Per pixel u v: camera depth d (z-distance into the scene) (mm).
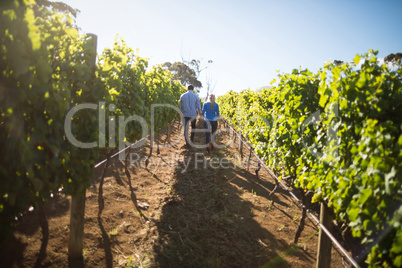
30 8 1716
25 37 1594
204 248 3205
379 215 1663
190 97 8227
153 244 3258
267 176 6391
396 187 1572
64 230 3254
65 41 2314
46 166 2117
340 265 3107
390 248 1485
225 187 5227
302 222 3479
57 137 2121
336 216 2193
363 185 1785
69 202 3922
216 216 3977
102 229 3455
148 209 4184
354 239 2357
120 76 3930
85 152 2393
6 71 1710
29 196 1989
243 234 3580
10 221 2004
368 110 2008
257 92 6965
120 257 2986
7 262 2539
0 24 1562
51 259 2719
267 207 4520
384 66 2070
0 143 1701
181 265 2902
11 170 1672
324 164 2436
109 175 5336
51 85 1947
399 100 1945
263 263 3025
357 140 2117
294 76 3404
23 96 1615
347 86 2086
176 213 4020
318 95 3209
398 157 1592
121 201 4316
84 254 2920
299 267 3027
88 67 2285
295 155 3508
